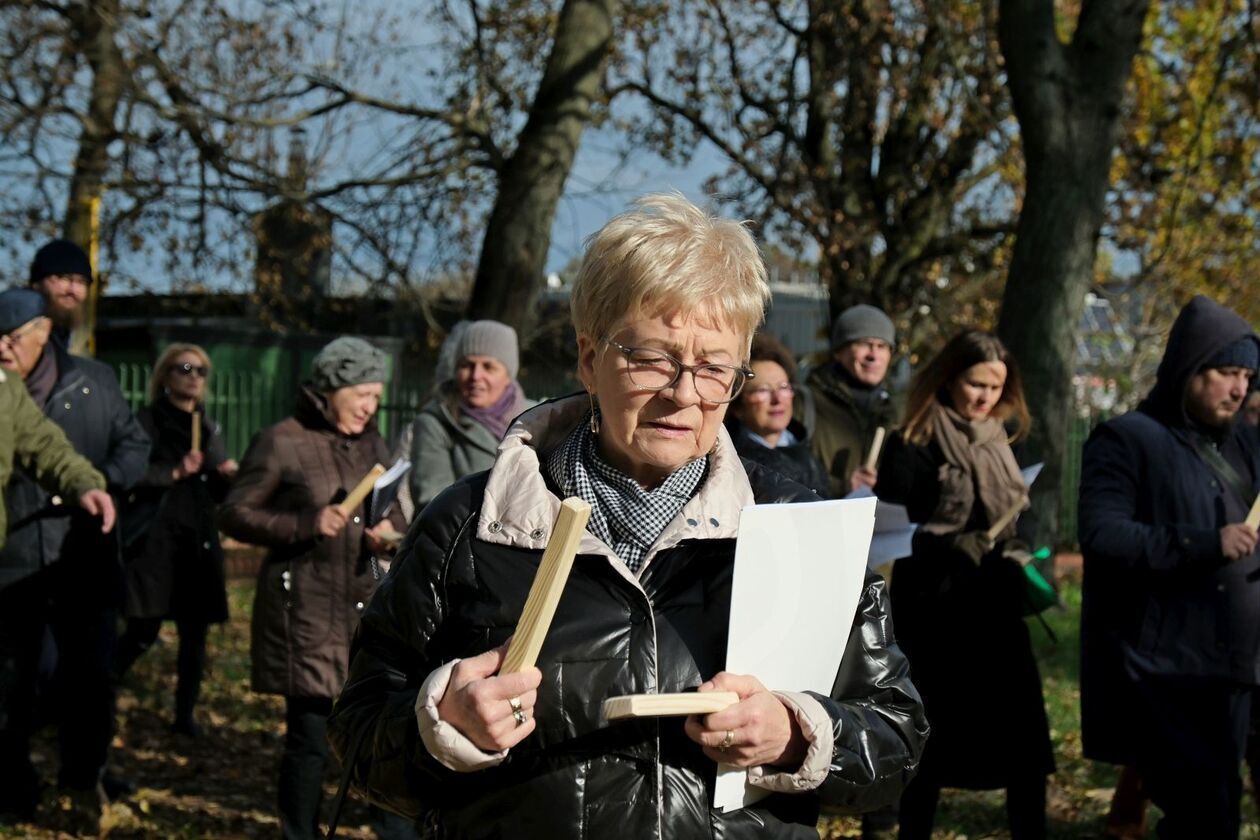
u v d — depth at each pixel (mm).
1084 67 10266
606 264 1989
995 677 4617
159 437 7184
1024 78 10266
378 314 16703
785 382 4715
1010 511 4727
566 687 1923
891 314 16828
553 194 11352
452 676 1848
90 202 12820
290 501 4930
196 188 12922
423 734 1849
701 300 1946
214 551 7289
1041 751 4652
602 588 1979
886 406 6109
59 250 5715
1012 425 5121
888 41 15211
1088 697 4441
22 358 5180
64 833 5277
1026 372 10156
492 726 1775
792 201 15164
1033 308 10195
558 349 17344
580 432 2160
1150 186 14016
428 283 14789
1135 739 4305
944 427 4797
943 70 15273
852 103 16031
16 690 5113
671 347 1955
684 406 1964
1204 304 4461
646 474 2092
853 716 1987
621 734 1919
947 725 4598
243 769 6707
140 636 7324
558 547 1755
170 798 6039
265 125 12477
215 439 7348
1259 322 19172
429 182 13586
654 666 1936
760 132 15969
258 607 4898
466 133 13383
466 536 2055
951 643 4621
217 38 12961
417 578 2062
